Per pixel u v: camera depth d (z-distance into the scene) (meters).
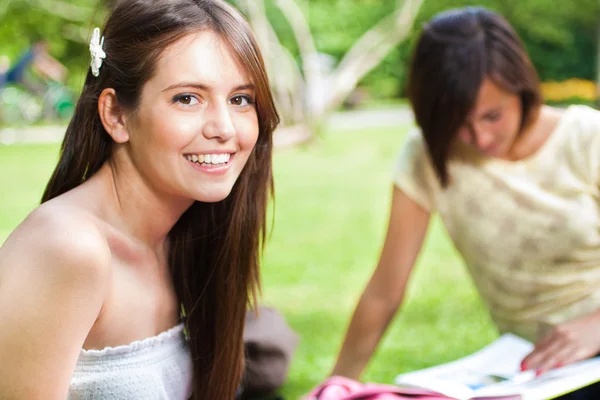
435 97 1.92
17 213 6.61
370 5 14.40
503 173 2.04
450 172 2.07
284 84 10.94
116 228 1.45
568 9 14.08
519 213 2.04
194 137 1.36
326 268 4.91
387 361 3.24
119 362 1.43
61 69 12.97
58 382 1.26
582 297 2.04
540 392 1.70
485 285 2.17
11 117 13.20
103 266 1.29
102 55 1.39
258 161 1.55
